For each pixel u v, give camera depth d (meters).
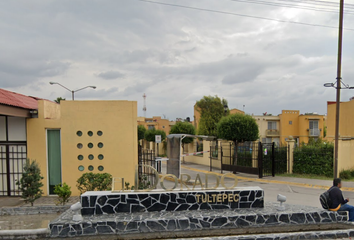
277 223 6.26
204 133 33.69
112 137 10.35
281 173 16.66
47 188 10.41
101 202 6.26
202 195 6.59
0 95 9.85
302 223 6.37
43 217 7.15
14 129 10.38
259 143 15.60
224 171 19.27
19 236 5.59
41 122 10.38
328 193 6.71
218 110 33.66
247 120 18.09
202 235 5.96
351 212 6.58
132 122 10.41
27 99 12.07
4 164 10.35
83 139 10.30
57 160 10.55
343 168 14.77
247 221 6.16
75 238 5.65
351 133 18.94
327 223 6.45
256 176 16.12
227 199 6.67
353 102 18.78
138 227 5.80
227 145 19.83
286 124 37.00
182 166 24.28
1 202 9.41
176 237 5.86
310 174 15.89
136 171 6.61
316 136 35.62
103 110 10.36
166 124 53.69
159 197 6.45
